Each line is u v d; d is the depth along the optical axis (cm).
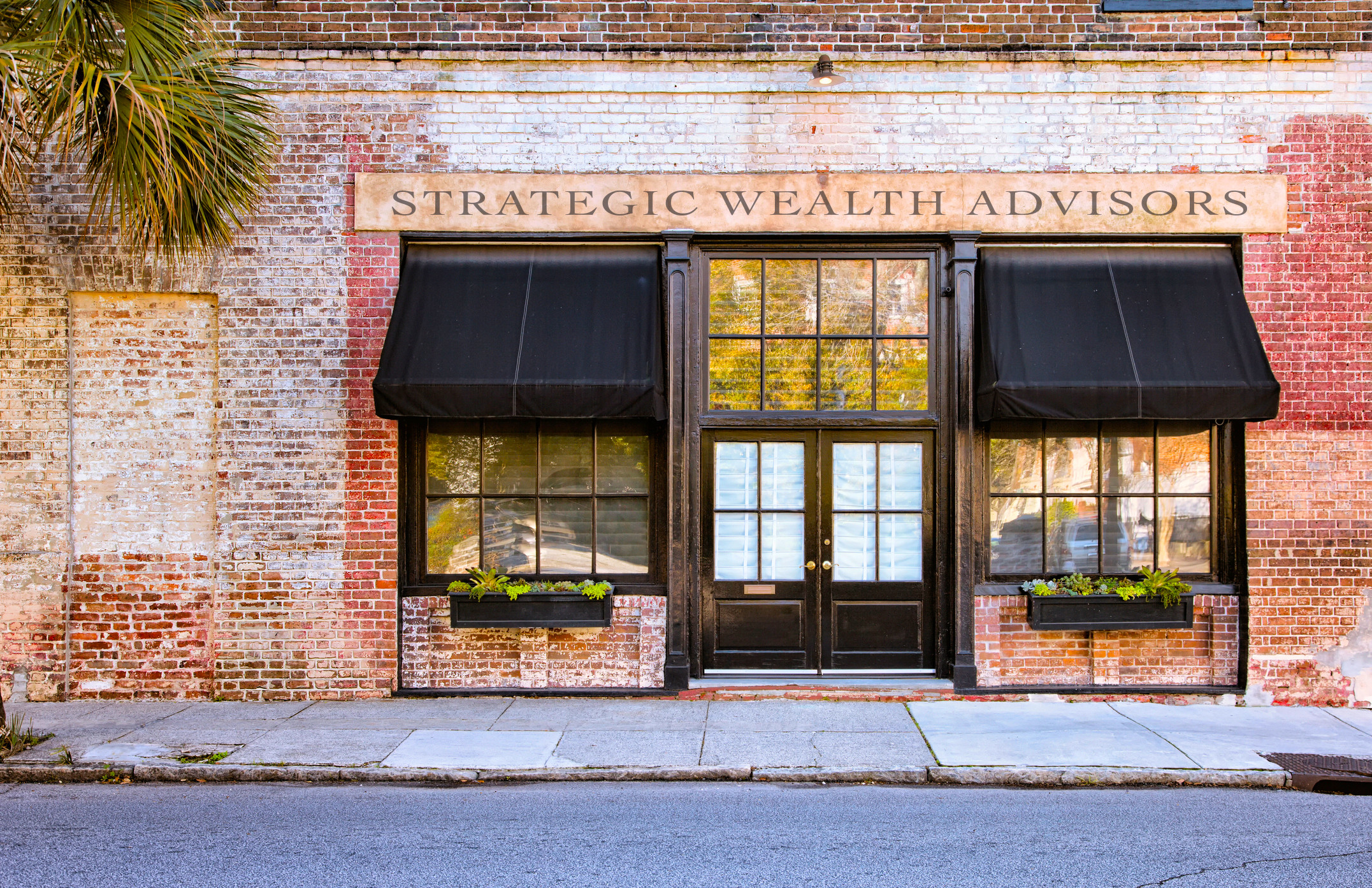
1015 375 711
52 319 762
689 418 775
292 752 614
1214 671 761
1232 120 763
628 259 771
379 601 760
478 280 759
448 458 785
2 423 761
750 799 546
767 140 770
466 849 466
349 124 768
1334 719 704
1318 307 756
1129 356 716
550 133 772
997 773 577
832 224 766
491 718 697
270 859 451
